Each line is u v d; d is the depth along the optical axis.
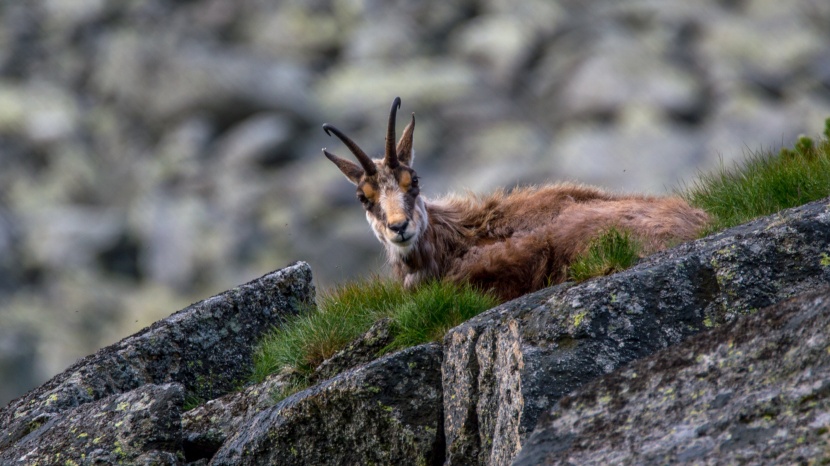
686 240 24.95
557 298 18.59
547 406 16.97
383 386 20.03
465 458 18.78
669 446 13.57
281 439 20.58
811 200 23.88
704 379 14.34
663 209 26.59
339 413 20.19
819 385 13.07
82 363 25.52
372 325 24.11
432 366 20.28
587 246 25.58
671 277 18.39
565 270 26.50
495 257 27.56
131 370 24.83
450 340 20.11
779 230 18.47
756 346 14.30
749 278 18.11
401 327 23.25
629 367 15.44
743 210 25.16
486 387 18.75
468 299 23.58
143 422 20.64
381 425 19.84
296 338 24.83
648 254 24.17
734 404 13.62
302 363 24.06
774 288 17.95
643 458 13.56
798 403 13.07
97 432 20.77
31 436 21.91
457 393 19.41
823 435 12.52
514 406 17.38
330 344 24.20
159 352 25.36
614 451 14.01
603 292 18.22
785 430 12.88
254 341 26.86
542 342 17.88
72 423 21.42
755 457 12.74
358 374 20.17
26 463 20.58
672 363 14.99
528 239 27.72
